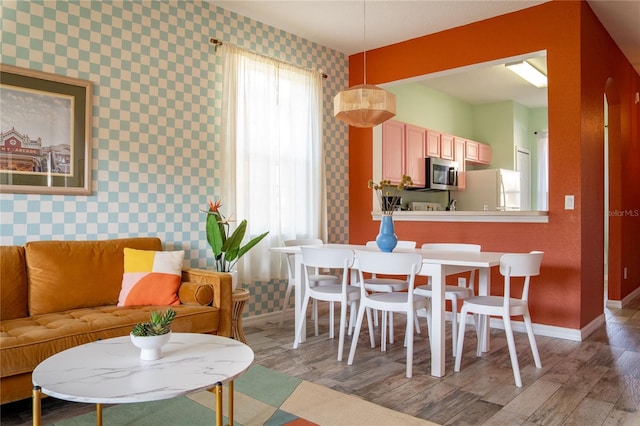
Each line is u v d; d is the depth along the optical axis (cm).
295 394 256
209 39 388
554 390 262
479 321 329
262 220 415
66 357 187
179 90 367
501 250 412
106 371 171
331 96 505
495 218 414
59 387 154
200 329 288
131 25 339
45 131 296
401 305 292
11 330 235
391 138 538
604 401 247
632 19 413
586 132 380
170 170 361
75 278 287
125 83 335
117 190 330
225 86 390
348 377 283
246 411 234
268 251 418
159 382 159
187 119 372
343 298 320
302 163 458
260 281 424
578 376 285
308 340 367
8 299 263
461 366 304
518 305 285
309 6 397
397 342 361
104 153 324
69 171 306
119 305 296
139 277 302
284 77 441
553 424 220
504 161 719
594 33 402
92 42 318
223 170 388
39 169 293
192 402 246
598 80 412
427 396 254
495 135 729
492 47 416
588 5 385
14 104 283
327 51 500
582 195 371
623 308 495
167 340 188
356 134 525
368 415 229
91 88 316
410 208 610
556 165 380
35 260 278
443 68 448
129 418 227
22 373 216
